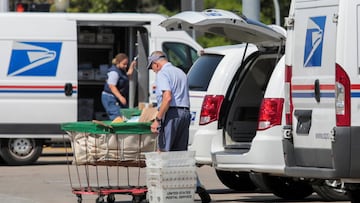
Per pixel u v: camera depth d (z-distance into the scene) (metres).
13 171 33.72
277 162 22.70
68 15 36.09
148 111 23.73
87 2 73.12
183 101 23.41
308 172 20.94
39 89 35.62
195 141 25.20
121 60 36.81
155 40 37.38
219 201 25.27
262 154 22.91
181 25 24.38
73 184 29.12
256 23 23.91
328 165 20.64
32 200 25.27
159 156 22.12
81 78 41.38
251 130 25.06
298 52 21.36
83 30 41.06
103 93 36.91
